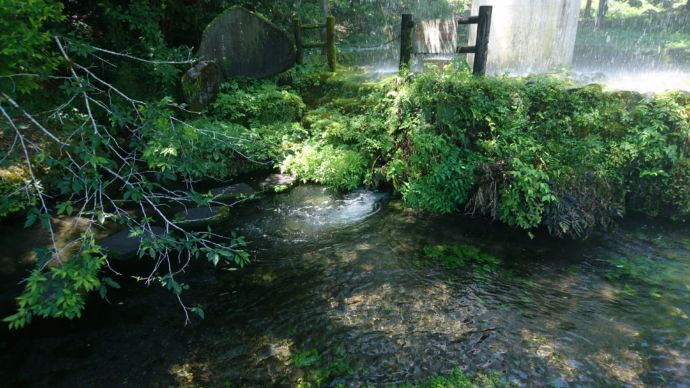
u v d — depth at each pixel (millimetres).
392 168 7254
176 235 6027
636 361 3799
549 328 4250
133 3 9062
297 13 16250
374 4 23266
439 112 6969
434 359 3855
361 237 6133
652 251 5730
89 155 3053
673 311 4492
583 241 5988
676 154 6488
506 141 6590
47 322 4426
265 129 8672
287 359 3898
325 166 7762
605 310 4531
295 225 6496
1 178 5551
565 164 6348
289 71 10164
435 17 24203
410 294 4832
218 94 9008
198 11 11320
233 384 3631
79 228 5723
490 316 4445
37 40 3143
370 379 3650
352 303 4691
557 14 9891
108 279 3168
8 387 3623
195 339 4180
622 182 6539
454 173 6766
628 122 6742
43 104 6762
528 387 3533
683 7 26781
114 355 3984
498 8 9766
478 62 7902
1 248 5152
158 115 3584
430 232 6238
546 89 7023
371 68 12000
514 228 6305
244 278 5188
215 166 7539
